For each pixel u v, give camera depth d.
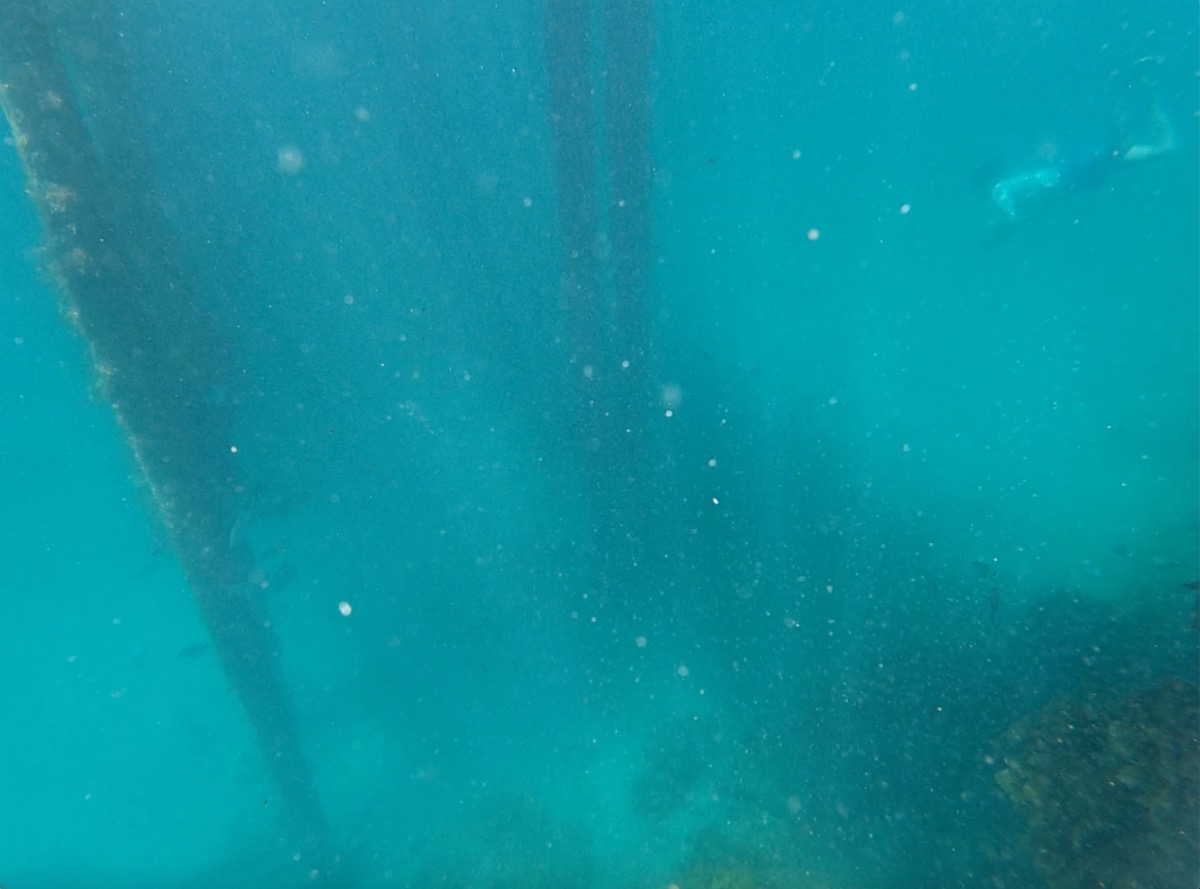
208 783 14.96
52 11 7.84
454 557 14.40
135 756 17.22
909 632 9.45
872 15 21.83
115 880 12.77
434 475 14.19
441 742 12.43
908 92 27.61
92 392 8.91
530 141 11.06
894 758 8.09
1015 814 6.65
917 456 13.54
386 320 12.46
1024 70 31.70
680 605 11.71
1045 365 16.05
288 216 10.93
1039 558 10.03
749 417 14.99
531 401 13.30
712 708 10.36
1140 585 8.70
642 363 11.55
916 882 6.78
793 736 9.16
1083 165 15.28
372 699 14.12
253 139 10.23
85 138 8.09
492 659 13.23
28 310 22.55
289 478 13.34
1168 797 5.13
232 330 10.90
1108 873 5.14
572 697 11.86
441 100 10.89
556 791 10.53
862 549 11.34
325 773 13.04
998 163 17.62
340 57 10.28
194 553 9.91
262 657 11.02
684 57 17.06
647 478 12.22
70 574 28.20
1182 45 36.53
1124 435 12.57
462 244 12.05
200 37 9.28
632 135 9.78
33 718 20.52
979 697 8.08
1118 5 30.41
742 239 21.48
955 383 16.12
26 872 13.79
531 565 13.66
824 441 14.25
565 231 10.26
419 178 11.50
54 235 7.98
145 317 9.09
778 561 11.57
